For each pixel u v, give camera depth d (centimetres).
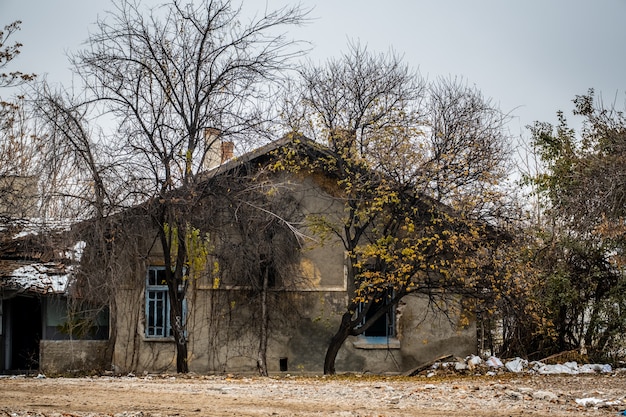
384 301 2653
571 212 2458
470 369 2472
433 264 2388
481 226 2405
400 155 2347
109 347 2483
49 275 2484
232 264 2464
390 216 2428
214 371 2525
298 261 2573
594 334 2638
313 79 2425
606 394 1619
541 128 2845
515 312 2478
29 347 2706
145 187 2308
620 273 2583
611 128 2656
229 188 2359
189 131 2344
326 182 2586
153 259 2541
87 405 1376
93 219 2289
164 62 2341
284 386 1738
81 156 2300
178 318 2442
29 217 2641
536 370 2491
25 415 1256
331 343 2525
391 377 2331
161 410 1309
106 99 2316
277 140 2456
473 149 2380
